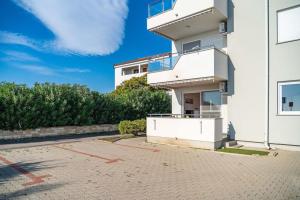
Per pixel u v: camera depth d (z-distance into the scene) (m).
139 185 5.96
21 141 14.59
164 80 13.88
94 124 20.41
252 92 11.83
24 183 6.13
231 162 8.48
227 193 5.37
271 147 11.10
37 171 7.36
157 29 14.82
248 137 11.90
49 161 8.83
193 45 15.73
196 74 12.33
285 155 9.52
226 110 13.49
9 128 15.24
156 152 10.55
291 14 10.84
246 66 12.07
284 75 10.84
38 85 17.75
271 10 11.34
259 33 11.68
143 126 16.50
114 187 5.80
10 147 12.32
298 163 8.20
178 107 16.02
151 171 7.32
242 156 9.48
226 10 12.83
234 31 12.56
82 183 6.12
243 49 12.20
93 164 8.29
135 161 8.75
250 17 12.02
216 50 11.88
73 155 10.00
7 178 6.59
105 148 11.79
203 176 6.75
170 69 13.62
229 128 12.58
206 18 13.11
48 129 17.23
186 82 13.38
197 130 11.40
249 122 11.89
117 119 22.06
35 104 16.16
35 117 16.25
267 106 11.23
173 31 15.16
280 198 5.05
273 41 11.21
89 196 5.20
